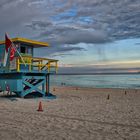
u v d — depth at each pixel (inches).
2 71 803.4
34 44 847.7
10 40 760.3
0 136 313.0
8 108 565.9
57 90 1411.2
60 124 395.2
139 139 313.7
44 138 307.3
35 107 591.2
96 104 693.3
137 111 559.2
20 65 781.3
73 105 653.9
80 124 398.9
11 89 776.3
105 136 324.8
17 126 373.4
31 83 816.3
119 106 653.9
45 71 823.1
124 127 383.9
